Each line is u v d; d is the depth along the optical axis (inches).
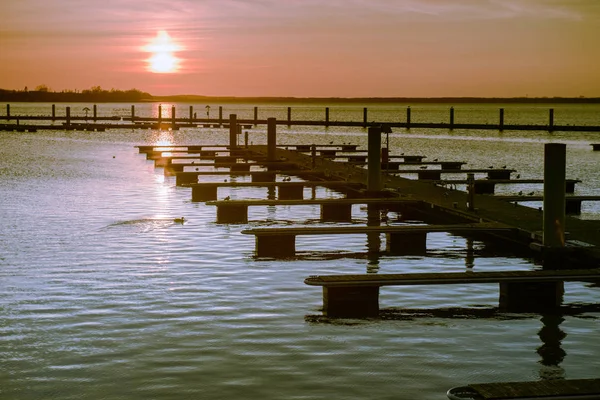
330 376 565.3
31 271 879.7
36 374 567.2
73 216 1274.6
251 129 5123.0
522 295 761.0
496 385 499.8
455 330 677.3
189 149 2760.8
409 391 538.9
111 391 536.7
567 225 1047.0
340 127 5615.2
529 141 3848.4
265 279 853.8
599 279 768.9
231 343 634.8
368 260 973.2
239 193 1622.8
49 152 2847.0
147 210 1358.3
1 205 1398.9
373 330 673.6
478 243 1091.9
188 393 533.0
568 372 578.6
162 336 651.5
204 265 919.7
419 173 1983.3
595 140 3937.0
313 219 1294.3
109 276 858.1
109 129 4906.5
